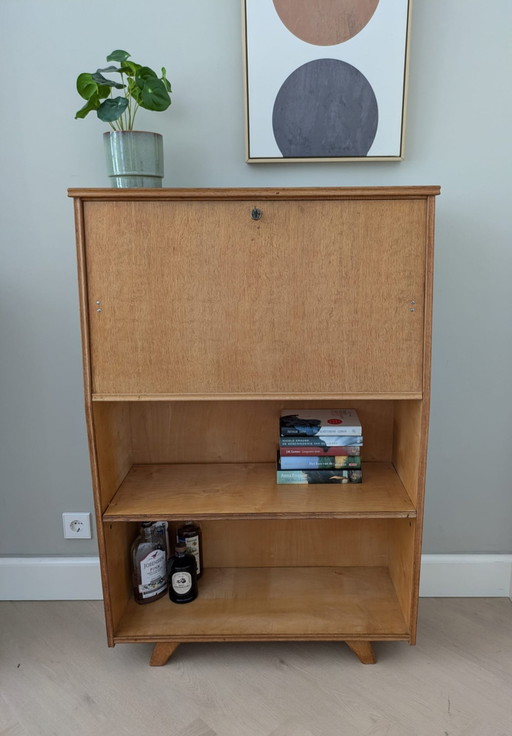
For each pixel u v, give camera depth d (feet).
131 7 4.77
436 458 5.62
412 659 5.06
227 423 5.41
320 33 4.70
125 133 4.23
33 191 5.10
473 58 4.82
